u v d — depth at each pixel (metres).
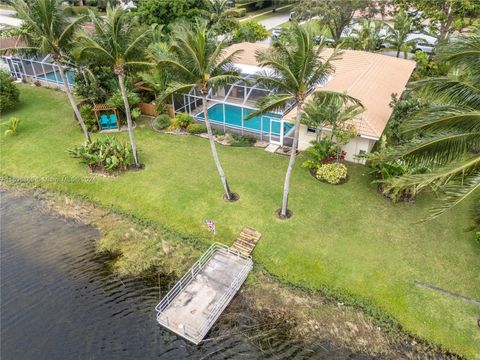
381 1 50.47
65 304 19.12
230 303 18.84
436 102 16.48
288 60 18.14
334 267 20.14
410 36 53.66
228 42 22.23
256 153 30.22
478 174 12.97
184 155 30.09
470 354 16.06
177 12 46.06
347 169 27.72
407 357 16.19
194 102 36.12
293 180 26.81
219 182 26.83
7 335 17.67
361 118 26.77
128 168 28.62
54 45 25.92
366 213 23.56
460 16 41.25
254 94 31.50
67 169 28.86
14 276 20.75
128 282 20.22
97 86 33.72
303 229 22.55
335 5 47.59
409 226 22.44
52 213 25.20
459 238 21.44
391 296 18.55
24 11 24.20
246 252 21.16
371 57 38.50
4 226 24.25
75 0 69.31
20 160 30.17
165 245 22.22
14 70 44.66
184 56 19.67
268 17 77.31
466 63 14.84
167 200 25.31
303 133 29.75
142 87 36.00
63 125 34.94
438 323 17.28
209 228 22.88
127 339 17.41
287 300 18.80
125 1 64.88
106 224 24.03
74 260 21.67
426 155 14.35
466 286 18.73
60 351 16.95
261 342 17.08
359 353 16.44
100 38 23.33
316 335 17.23
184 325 17.56
